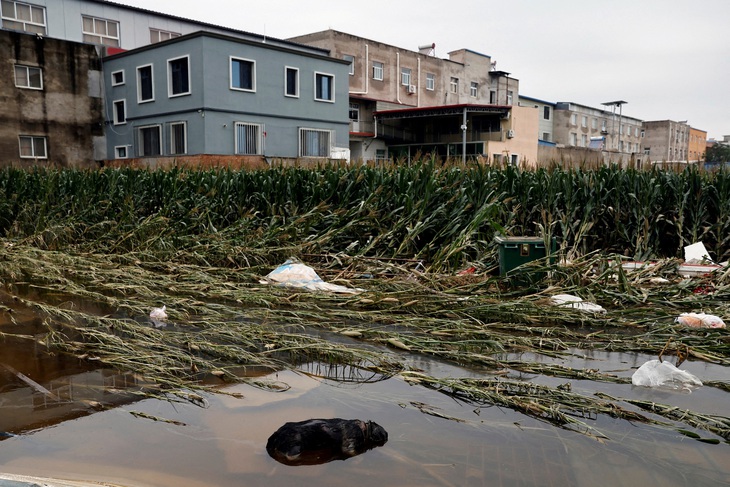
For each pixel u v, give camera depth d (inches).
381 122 1443.2
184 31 1221.1
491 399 135.1
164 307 221.3
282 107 1019.3
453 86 1829.5
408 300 228.4
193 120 919.7
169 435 116.6
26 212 472.1
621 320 204.7
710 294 226.7
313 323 205.2
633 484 97.7
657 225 324.8
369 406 132.6
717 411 129.3
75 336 192.1
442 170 356.8
